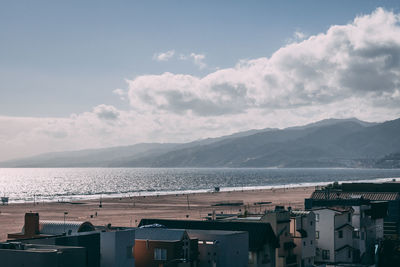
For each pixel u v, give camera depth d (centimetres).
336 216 9244
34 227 6353
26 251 4681
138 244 6425
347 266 8769
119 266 5847
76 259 5019
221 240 6931
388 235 11056
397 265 9381
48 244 5400
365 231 9844
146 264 6378
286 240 8062
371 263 9631
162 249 6316
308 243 8450
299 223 8350
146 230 6650
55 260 4653
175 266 6253
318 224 9262
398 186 12356
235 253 7056
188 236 6581
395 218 11212
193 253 6681
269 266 7675
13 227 16525
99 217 19600
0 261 4753
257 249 7444
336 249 9194
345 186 12912
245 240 7275
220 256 6906
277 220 7894
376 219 10356
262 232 7594
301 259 8244
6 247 4897
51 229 6353
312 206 10412
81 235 5541
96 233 5738
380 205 10544
